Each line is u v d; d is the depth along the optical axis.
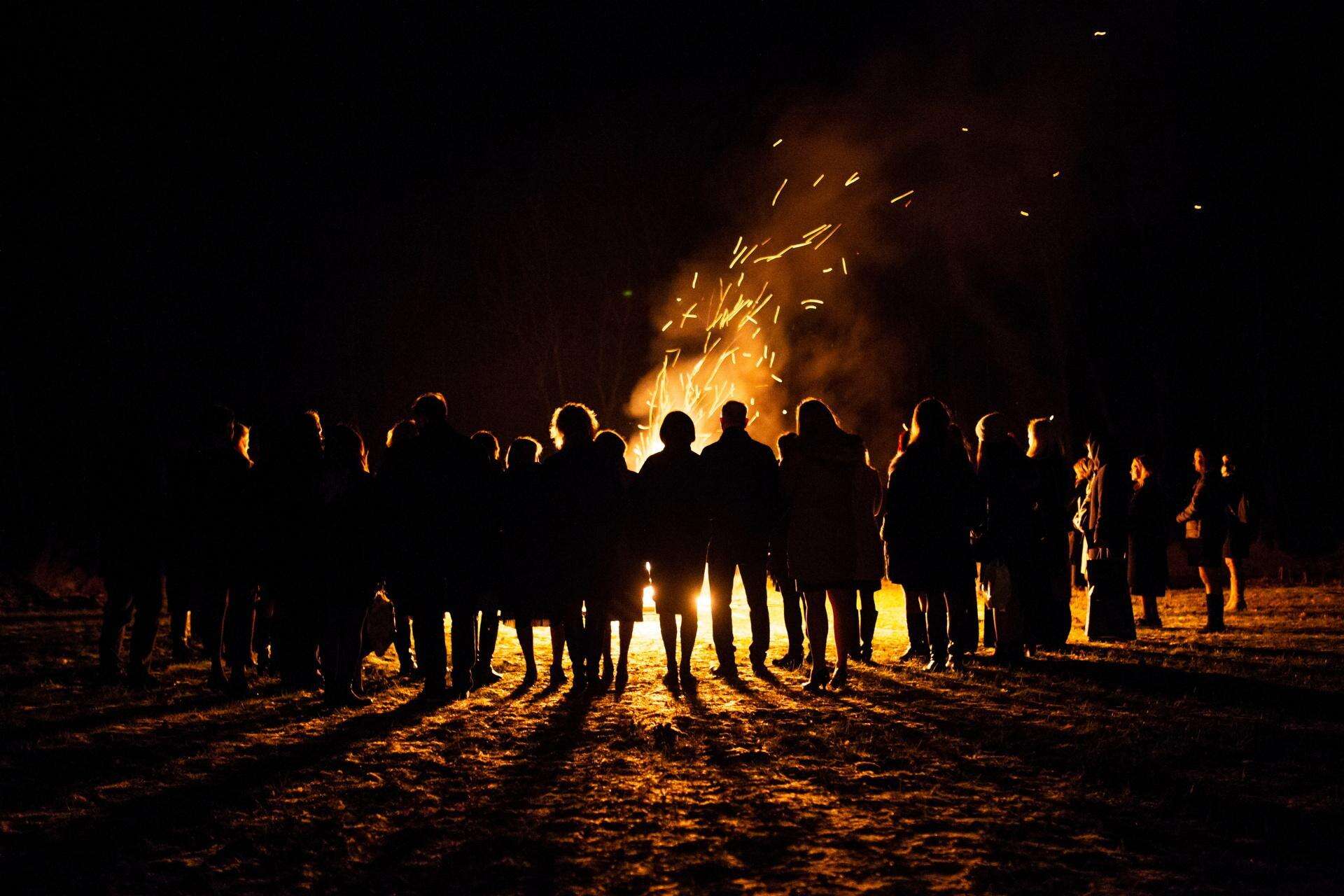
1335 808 4.74
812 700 7.38
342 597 7.42
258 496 7.75
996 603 8.78
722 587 8.42
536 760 5.85
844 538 7.68
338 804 5.05
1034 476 8.95
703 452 8.32
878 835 4.49
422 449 7.63
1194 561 11.16
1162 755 5.69
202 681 8.41
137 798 5.14
